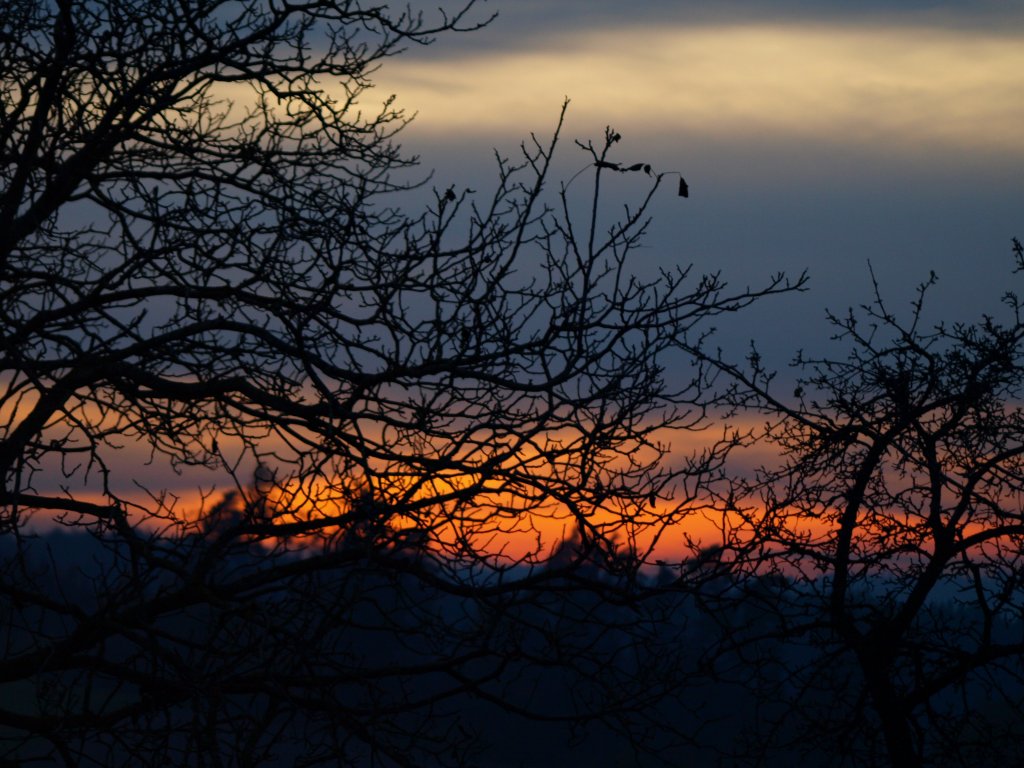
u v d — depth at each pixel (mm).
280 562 24000
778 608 24844
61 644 21562
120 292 23109
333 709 22562
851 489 26172
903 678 27844
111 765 20594
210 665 21438
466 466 21500
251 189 25656
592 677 23016
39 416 21969
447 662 22844
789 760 28375
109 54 23484
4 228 22922
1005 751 26656
